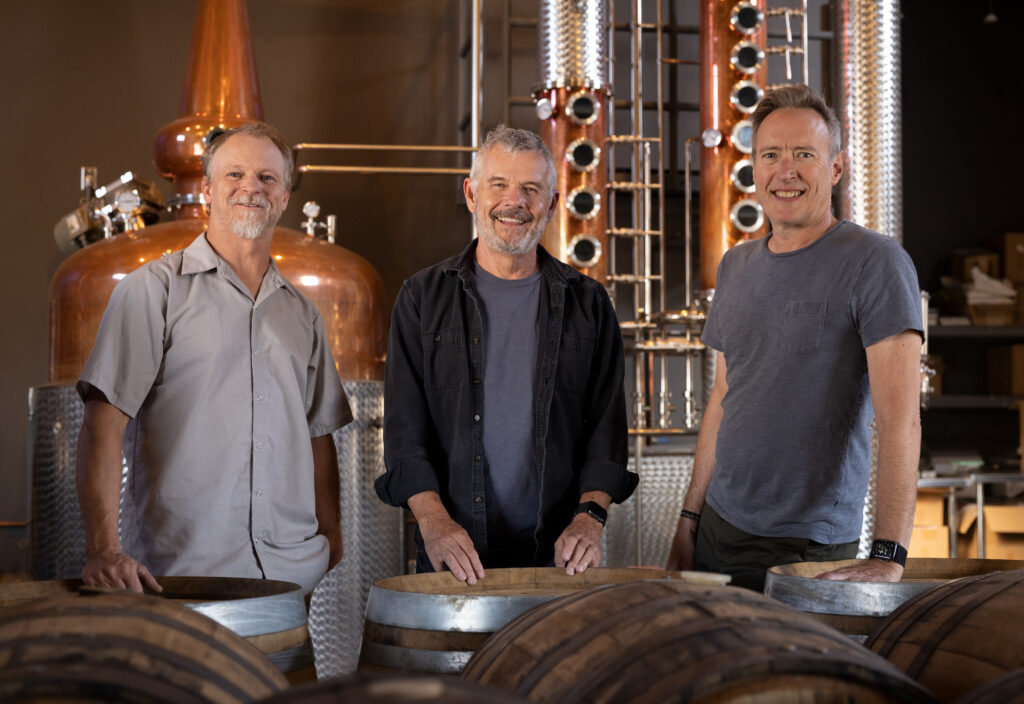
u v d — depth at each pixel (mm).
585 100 4676
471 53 5703
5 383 5418
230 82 4227
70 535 3631
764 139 2127
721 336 2248
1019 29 6602
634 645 998
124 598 1099
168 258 2203
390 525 3977
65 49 5535
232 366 2182
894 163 4984
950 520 5102
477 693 746
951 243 6477
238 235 2225
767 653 914
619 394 2279
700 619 1014
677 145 5934
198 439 2139
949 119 6520
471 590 1751
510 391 2188
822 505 2033
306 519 2266
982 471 5562
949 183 6500
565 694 996
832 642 989
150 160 5555
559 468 2205
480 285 2232
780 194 2104
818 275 2066
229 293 2213
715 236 4805
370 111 5750
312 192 5691
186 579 1684
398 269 5734
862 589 1487
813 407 2037
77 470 2105
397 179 5766
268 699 777
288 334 2283
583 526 2031
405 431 2178
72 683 900
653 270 5867
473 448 2154
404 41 5805
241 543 2150
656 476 4832
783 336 2076
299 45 5703
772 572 1605
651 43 5930
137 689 925
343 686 756
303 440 2268
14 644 960
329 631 3707
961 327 5891
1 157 5469
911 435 1914
